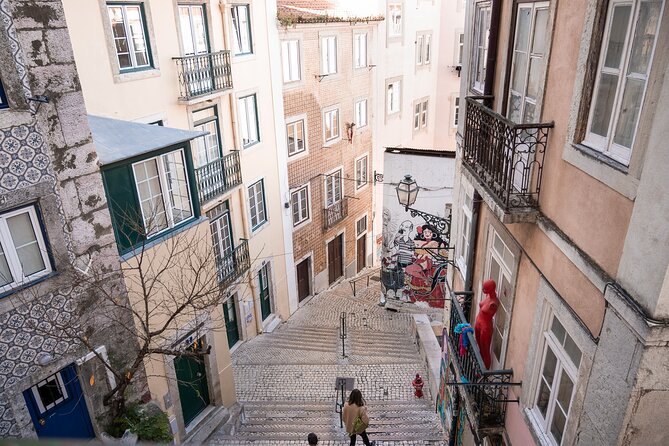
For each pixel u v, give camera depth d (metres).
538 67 4.76
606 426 3.32
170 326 7.34
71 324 5.59
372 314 14.92
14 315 5.09
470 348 5.67
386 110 18.98
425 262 13.93
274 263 14.20
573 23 3.85
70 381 5.85
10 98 4.76
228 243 12.11
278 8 13.45
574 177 3.84
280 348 12.91
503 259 5.79
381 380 10.98
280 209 14.20
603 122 3.54
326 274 17.45
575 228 3.82
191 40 10.22
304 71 14.19
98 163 5.67
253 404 10.10
